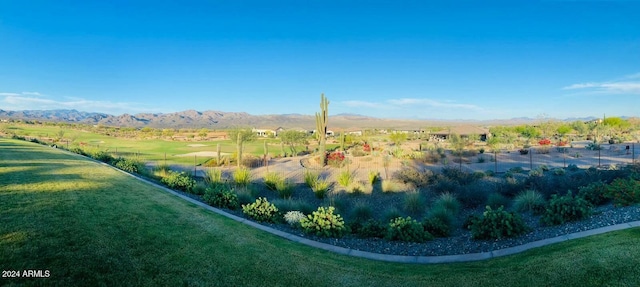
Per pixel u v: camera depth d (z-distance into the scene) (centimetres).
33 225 559
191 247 579
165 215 759
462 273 535
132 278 446
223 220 822
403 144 5328
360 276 532
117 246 530
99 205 750
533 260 546
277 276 510
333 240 786
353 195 1531
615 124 7569
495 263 570
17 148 2095
